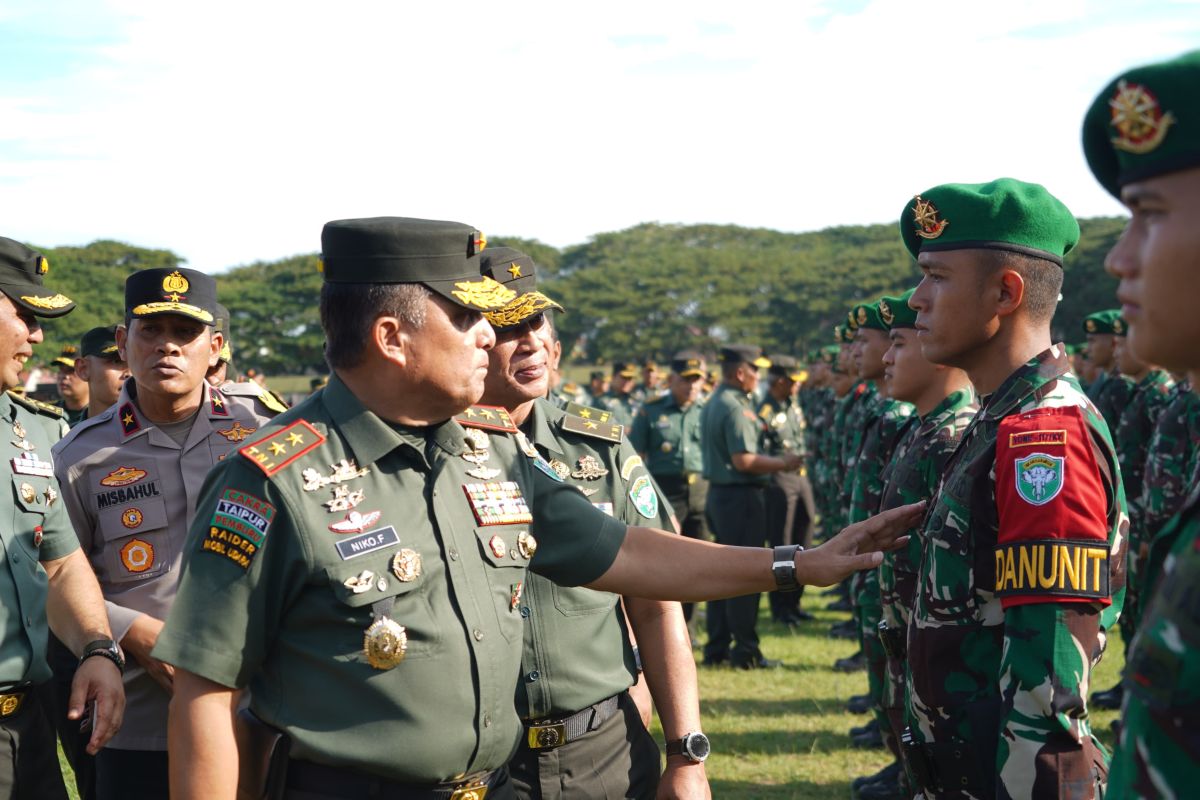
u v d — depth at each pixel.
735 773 6.08
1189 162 1.40
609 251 92.06
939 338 2.69
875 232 101.12
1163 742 1.37
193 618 2.12
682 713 3.00
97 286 50.16
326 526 2.18
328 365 2.37
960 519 2.51
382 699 2.15
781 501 9.71
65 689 4.14
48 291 3.31
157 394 3.92
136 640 3.54
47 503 3.35
